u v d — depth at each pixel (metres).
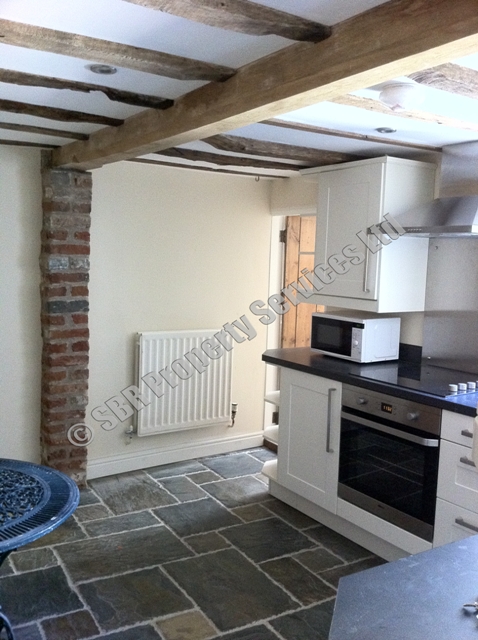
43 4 1.53
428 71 1.89
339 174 3.63
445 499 2.73
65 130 3.12
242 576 2.95
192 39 1.77
